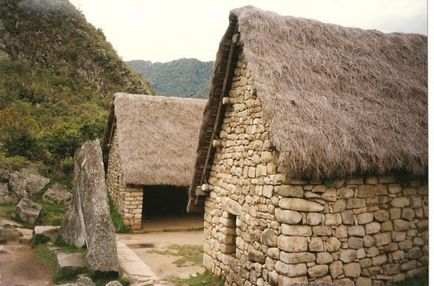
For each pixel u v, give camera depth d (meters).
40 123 20.94
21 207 10.99
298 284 4.66
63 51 37.00
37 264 7.64
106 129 16.03
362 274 5.66
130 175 12.80
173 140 14.42
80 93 32.25
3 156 14.37
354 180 5.72
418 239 6.13
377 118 6.04
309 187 5.47
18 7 39.31
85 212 8.47
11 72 30.67
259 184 6.23
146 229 13.16
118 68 37.97
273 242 5.71
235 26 7.02
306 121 5.50
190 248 10.57
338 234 5.56
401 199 6.05
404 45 7.73
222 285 7.11
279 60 6.32
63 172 15.70
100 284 6.75
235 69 7.29
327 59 6.76
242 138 6.96
